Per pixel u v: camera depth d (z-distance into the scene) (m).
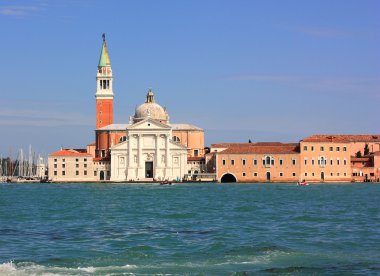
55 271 64.56
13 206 151.88
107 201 171.50
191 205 152.00
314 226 100.38
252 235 89.25
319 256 72.88
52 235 90.19
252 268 66.81
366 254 74.06
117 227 100.00
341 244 80.69
